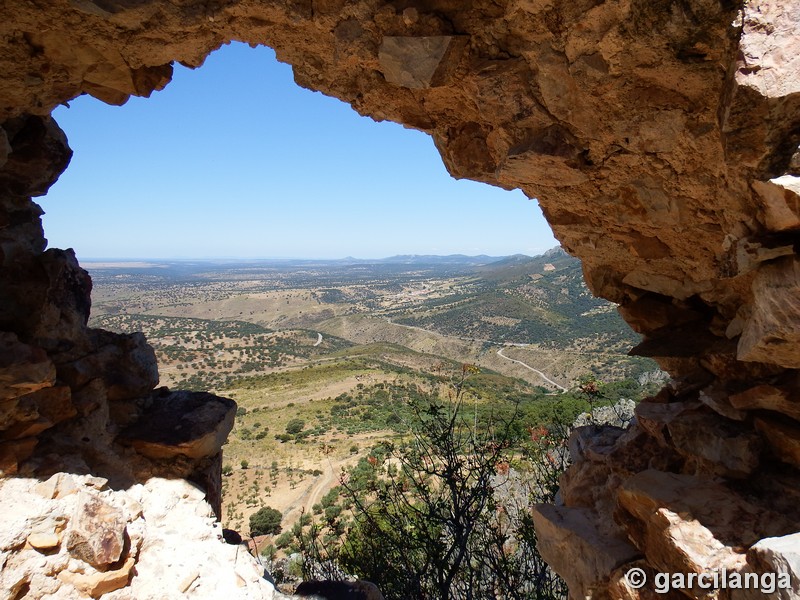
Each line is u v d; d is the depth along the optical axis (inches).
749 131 75.6
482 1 101.7
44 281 141.9
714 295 144.3
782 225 79.3
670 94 98.2
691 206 117.6
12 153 142.0
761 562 79.7
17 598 99.0
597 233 153.3
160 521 132.9
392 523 233.0
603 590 118.7
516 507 278.1
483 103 118.4
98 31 108.7
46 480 119.6
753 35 71.9
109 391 154.6
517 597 210.4
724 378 135.9
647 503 111.4
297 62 129.4
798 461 106.8
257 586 127.1
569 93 107.0
